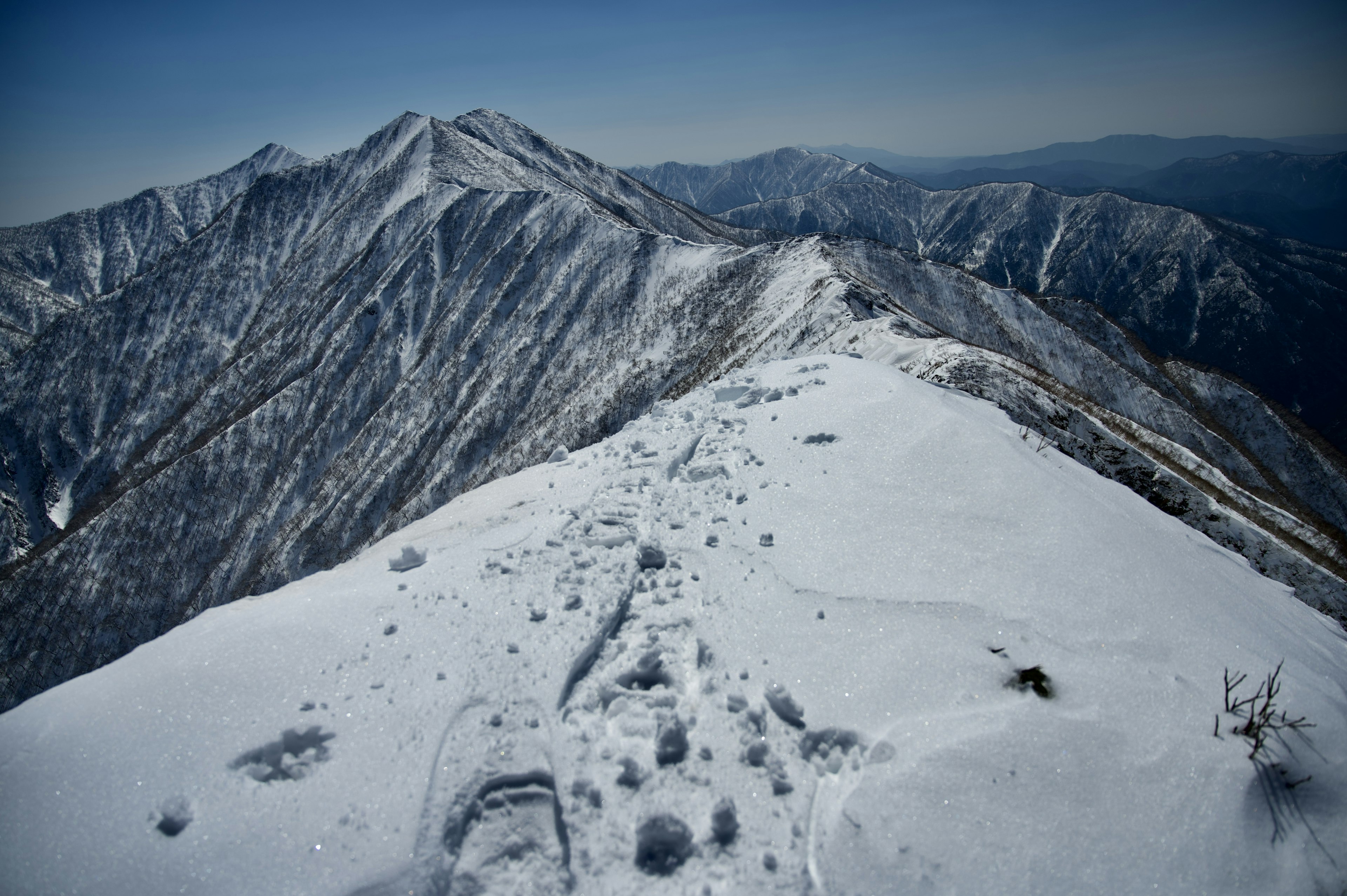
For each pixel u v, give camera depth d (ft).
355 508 270.05
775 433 33.35
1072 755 15.61
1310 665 19.31
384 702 17.83
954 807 14.62
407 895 13.64
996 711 16.78
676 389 177.47
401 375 332.60
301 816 14.89
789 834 14.43
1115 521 24.43
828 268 169.17
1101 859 13.66
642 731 16.96
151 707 17.48
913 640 19.29
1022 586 20.99
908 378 38.29
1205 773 15.06
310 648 19.76
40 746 16.35
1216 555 25.77
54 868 13.71
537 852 14.55
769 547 24.35
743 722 17.13
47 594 273.13
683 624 20.93
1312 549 52.29
